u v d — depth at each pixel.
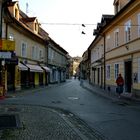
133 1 21.95
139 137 8.95
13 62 27.14
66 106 17.95
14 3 31.69
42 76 46.28
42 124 11.10
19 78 32.25
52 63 55.94
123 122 11.84
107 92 30.75
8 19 27.67
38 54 42.66
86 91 34.62
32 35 37.66
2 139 8.29
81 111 15.52
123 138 8.80
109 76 33.28
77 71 152.75
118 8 30.14
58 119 12.48
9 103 19.00
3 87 23.50
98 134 9.45
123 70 26.75
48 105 18.38
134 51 23.31
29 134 9.09
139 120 12.34
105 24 32.69
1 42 22.97
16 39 31.17
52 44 54.66
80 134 9.30
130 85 25.70
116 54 29.30
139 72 22.41
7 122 11.30
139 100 21.09
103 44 36.84
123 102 20.31
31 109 15.89
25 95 26.31
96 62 44.28
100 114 14.30
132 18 23.94
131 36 24.17
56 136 8.91
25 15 43.81
